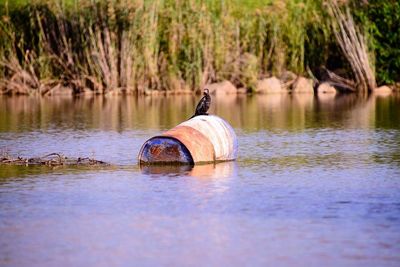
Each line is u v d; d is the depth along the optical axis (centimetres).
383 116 9931
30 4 12888
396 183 5762
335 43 13700
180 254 4188
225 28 13162
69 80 13012
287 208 5038
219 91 12950
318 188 5597
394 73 13575
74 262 4075
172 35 12938
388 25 13462
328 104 11550
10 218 4841
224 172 6122
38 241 4403
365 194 5412
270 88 13375
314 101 12050
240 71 13388
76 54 12962
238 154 6981
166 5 12962
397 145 7500
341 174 6097
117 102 11856
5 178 5941
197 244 4341
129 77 12950
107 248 4281
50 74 12988
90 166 6378
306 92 13412
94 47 12862
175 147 6375
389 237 4447
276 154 6988
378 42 13538
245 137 8106
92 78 12938
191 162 6375
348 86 13575
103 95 12900
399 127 8831
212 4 13138
